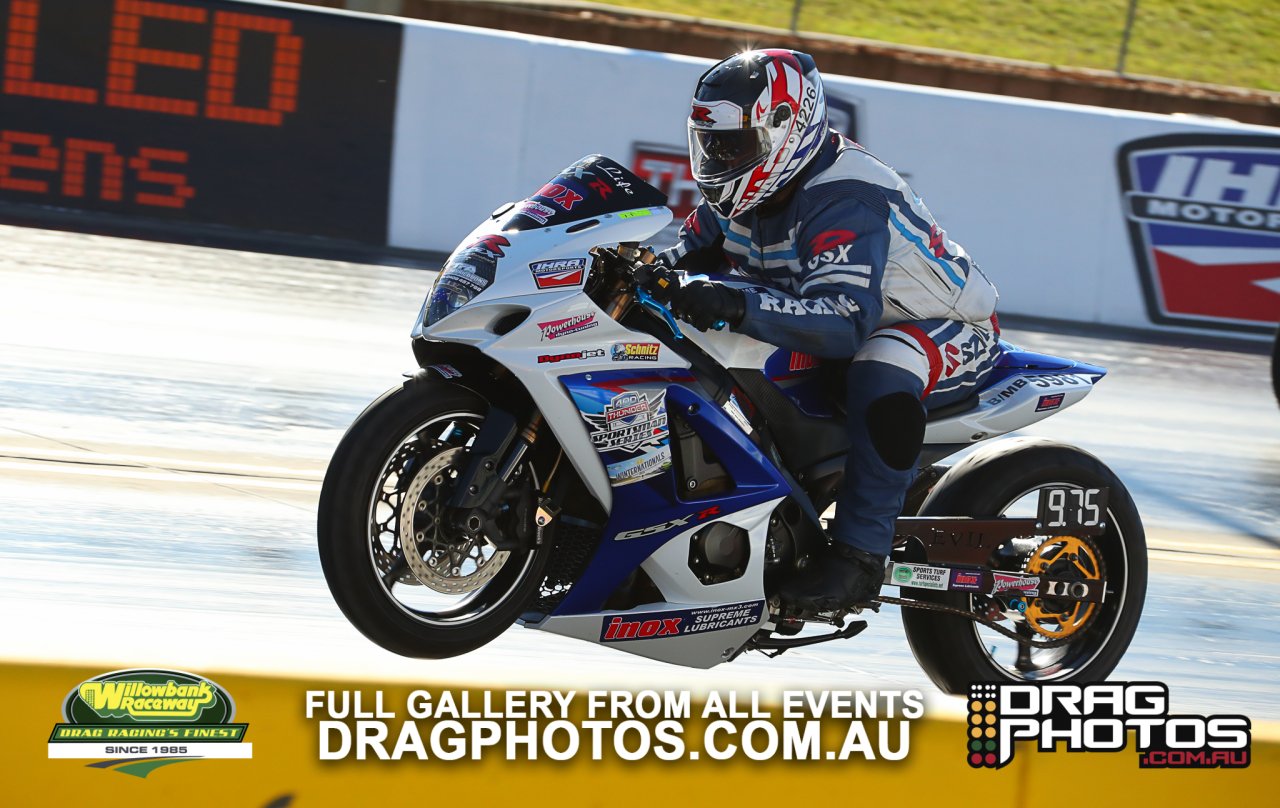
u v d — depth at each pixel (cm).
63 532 1681
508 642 1480
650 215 1260
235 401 2384
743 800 938
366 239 3800
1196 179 4088
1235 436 3036
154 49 3694
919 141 3956
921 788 962
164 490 1895
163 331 2761
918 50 5578
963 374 1416
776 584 1347
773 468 1325
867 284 1301
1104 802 992
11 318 2692
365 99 3797
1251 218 4116
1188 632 1848
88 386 2350
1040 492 1452
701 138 1303
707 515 1283
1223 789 1003
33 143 3656
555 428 1213
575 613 1255
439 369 1198
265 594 1565
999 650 1741
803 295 1303
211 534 1744
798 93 1294
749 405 1347
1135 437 2920
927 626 1441
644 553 1267
